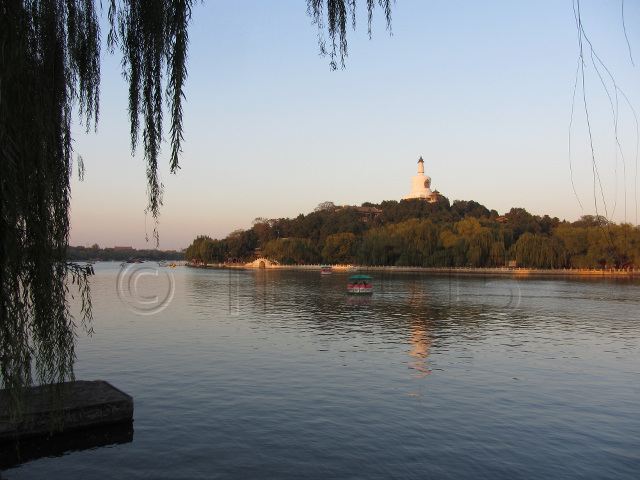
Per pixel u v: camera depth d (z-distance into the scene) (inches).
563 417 706.2
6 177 274.5
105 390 679.1
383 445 601.6
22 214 322.3
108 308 2130.9
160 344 1262.3
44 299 347.9
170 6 319.9
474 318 1827.0
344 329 1544.0
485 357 1119.0
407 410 734.5
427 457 567.2
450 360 1083.3
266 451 582.2
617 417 707.4
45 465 540.4
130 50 359.6
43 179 335.0
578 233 4527.6
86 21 384.5
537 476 519.5
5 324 299.3
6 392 318.3
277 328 1562.5
